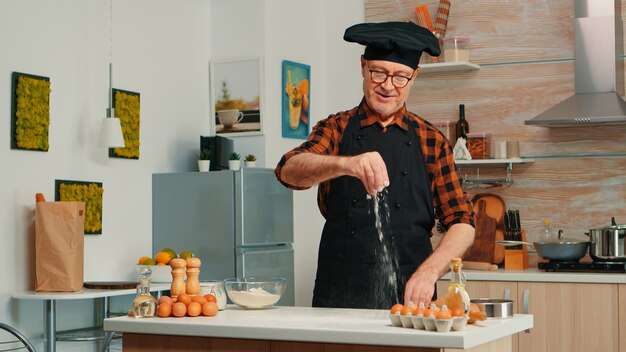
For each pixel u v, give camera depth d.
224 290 3.13
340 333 2.39
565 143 5.52
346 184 3.04
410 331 2.34
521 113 5.64
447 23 5.84
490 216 5.56
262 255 5.38
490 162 5.45
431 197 3.09
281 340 2.52
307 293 6.10
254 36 5.86
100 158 5.14
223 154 5.66
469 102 5.77
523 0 5.66
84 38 5.05
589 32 5.26
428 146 3.09
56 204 4.51
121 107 5.24
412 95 5.93
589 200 5.45
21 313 4.61
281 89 5.96
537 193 5.57
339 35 6.27
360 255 3.01
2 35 4.54
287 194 5.66
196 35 5.92
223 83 5.95
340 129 3.11
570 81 5.52
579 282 4.91
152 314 2.84
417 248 3.04
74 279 4.50
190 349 2.67
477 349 2.41
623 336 4.81
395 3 6.04
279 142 5.94
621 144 5.39
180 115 5.77
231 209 5.29
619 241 4.99
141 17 5.47
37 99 4.70
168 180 5.49
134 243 5.38
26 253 4.64
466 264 5.42
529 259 5.56
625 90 5.45
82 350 5.04
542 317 5.00
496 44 5.72
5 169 4.55
